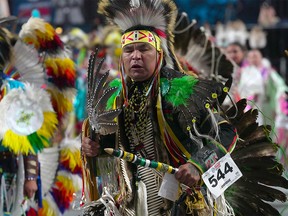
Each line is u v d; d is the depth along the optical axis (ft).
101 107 24.04
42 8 82.64
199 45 41.47
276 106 66.23
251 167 25.90
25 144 33.14
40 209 35.19
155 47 24.52
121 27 25.20
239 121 26.11
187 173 23.17
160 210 24.90
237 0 83.20
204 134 23.97
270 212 26.04
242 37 79.66
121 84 25.63
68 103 35.63
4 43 33.86
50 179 35.55
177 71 24.99
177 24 41.09
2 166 33.37
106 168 25.63
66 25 82.79
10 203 33.50
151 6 24.63
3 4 80.07
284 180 25.75
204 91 23.97
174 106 23.86
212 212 24.49
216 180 23.57
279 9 84.17
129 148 25.14
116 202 25.43
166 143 24.44
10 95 33.50
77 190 35.88
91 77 24.18
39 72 34.45
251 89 65.46
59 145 35.86
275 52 82.89
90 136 24.68
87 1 82.69
